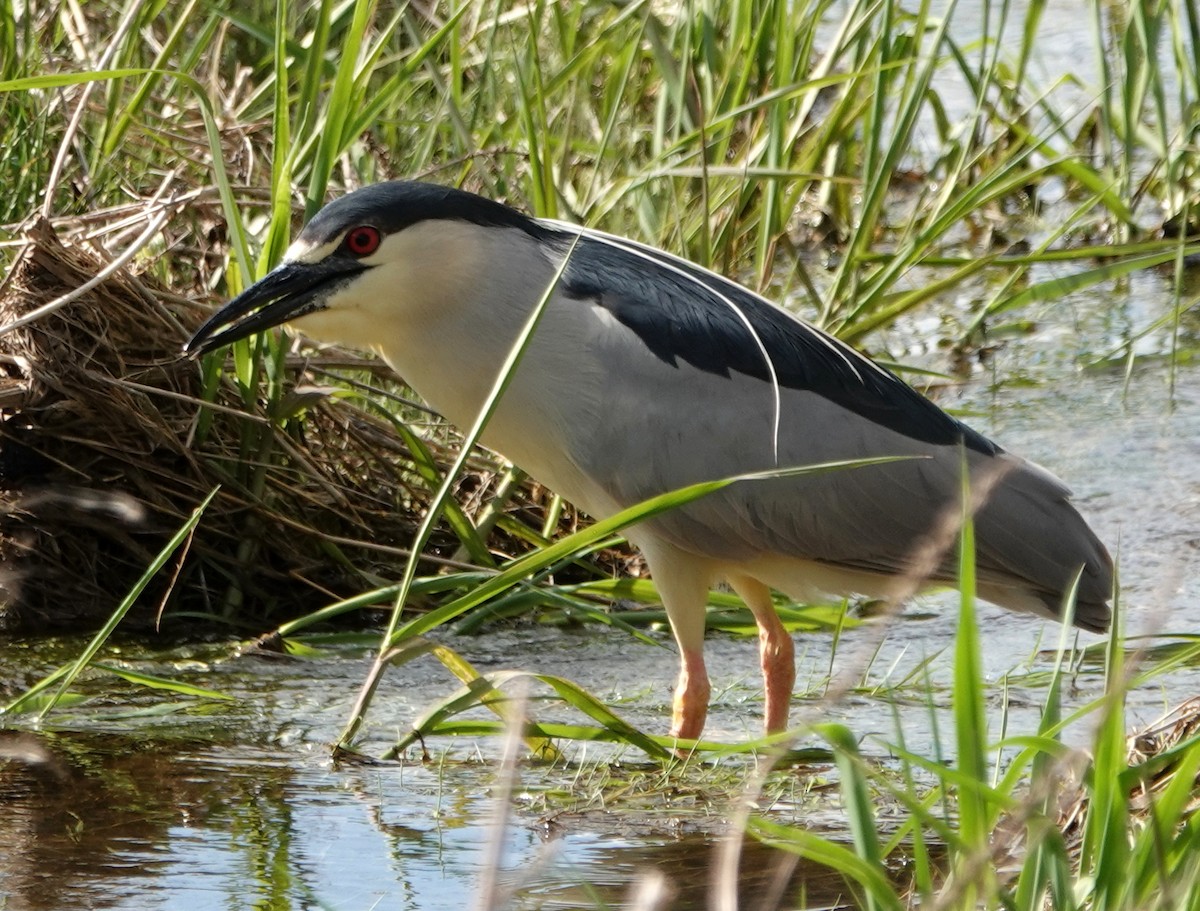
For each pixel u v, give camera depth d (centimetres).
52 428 1038
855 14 1418
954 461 948
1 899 660
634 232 1486
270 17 1716
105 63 1214
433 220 912
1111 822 529
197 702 923
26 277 1036
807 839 536
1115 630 581
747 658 1047
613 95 1589
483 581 997
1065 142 1845
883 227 1709
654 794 793
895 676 981
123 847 718
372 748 857
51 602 1052
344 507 1097
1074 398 1362
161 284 1117
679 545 932
